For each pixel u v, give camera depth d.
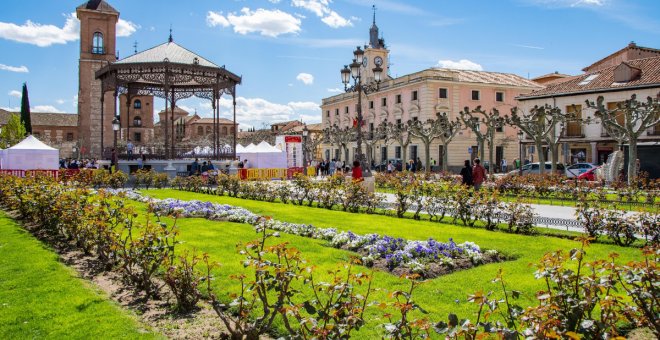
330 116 70.06
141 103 72.12
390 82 54.75
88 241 8.41
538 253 8.42
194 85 33.91
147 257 6.21
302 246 8.85
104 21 61.66
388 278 6.70
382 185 26.12
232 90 33.50
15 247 8.95
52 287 6.27
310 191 17.77
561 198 19.38
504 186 21.47
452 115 49.19
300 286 6.17
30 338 4.66
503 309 5.32
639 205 16.16
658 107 23.12
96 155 60.66
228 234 10.32
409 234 10.52
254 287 4.32
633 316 3.78
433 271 7.10
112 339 4.62
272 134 69.56
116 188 23.55
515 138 51.78
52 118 91.31
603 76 38.34
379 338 4.61
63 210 9.59
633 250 8.84
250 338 4.43
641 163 26.80
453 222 12.59
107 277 7.04
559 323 3.17
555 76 59.72
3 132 63.09
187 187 24.02
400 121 53.09
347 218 13.32
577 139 38.22
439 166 48.50
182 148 35.25
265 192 19.38
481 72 55.38
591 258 8.08
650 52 46.47
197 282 5.58
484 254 8.15
